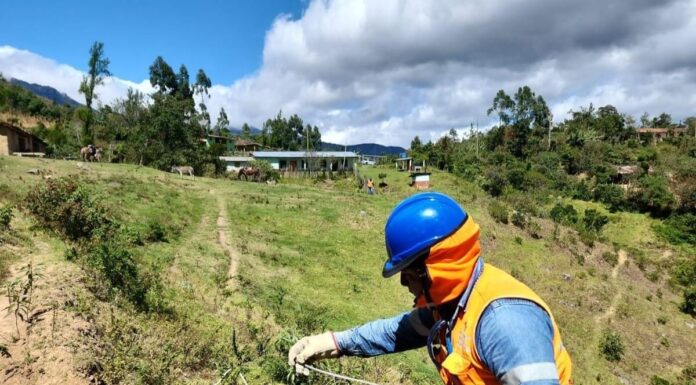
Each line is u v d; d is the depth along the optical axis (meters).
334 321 13.05
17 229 10.19
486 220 31.98
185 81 88.00
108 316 6.65
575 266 28.69
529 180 54.47
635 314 24.75
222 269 14.67
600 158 61.81
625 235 43.25
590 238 33.81
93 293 7.47
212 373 5.98
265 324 9.52
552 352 1.24
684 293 27.16
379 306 16.03
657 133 87.75
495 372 1.28
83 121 58.53
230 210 24.09
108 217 13.84
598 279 27.91
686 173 51.47
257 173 44.47
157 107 42.28
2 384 4.48
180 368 5.88
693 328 24.73
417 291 1.56
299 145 107.06
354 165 62.62
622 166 59.91
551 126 81.50
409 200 1.55
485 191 49.91
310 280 17.02
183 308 9.15
